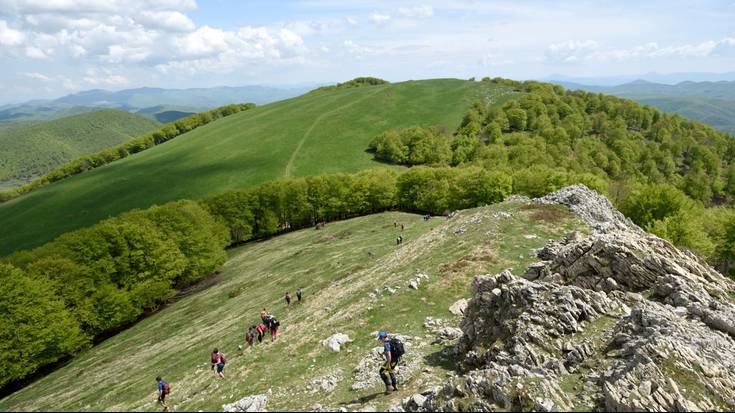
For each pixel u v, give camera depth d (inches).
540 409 605.0
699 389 593.6
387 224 3828.7
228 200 4800.7
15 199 6072.8
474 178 4028.1
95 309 2765.7
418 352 1034.7
